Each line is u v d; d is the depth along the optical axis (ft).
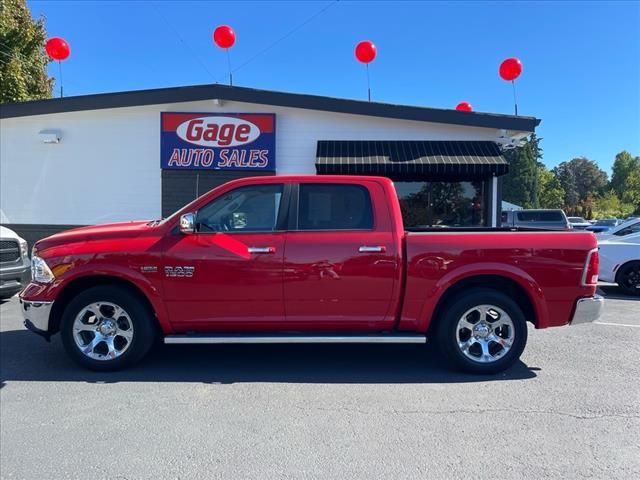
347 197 17.07
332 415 13.55
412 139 39.83
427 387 15.74
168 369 17.44
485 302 16.56
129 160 40.83
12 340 20.99
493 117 38.11
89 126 40.86
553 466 10.98
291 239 16.57
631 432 12.62
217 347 20.33
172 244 16.53
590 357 19.04
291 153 40.34
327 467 10.90
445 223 39.83
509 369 17.56
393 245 16.53
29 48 56.65
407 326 16.78
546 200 273.95
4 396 14.87
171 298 16.51
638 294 33.94
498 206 39.40
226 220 16.99
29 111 39.96
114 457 11.30
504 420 13.28
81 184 41.09
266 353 19.51
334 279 16.43
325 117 40.06
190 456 11.34
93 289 16.66
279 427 12.80
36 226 41.32
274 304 16.56
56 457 11.29
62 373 16.89
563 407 14.16
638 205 251.80
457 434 12.46
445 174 38.27
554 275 16.55
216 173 40.47
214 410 13.85
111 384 15.88
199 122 40.09
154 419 13.26
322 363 18.25
